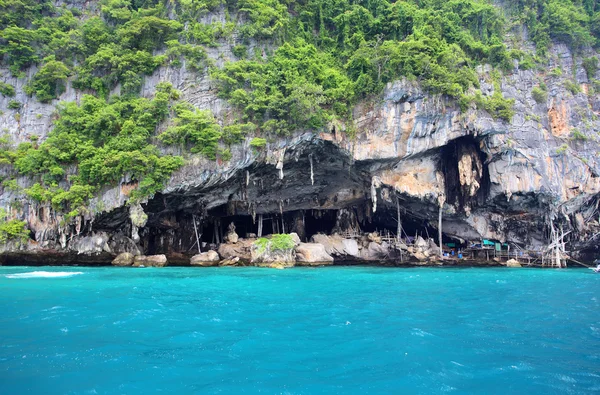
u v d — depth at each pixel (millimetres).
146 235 42344
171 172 36469
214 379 10328
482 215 45188
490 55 44531
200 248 44844
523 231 45812
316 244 42906
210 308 18094
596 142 43344
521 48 48781
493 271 36938
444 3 50125
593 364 11742
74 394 9367
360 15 45000
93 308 17688
